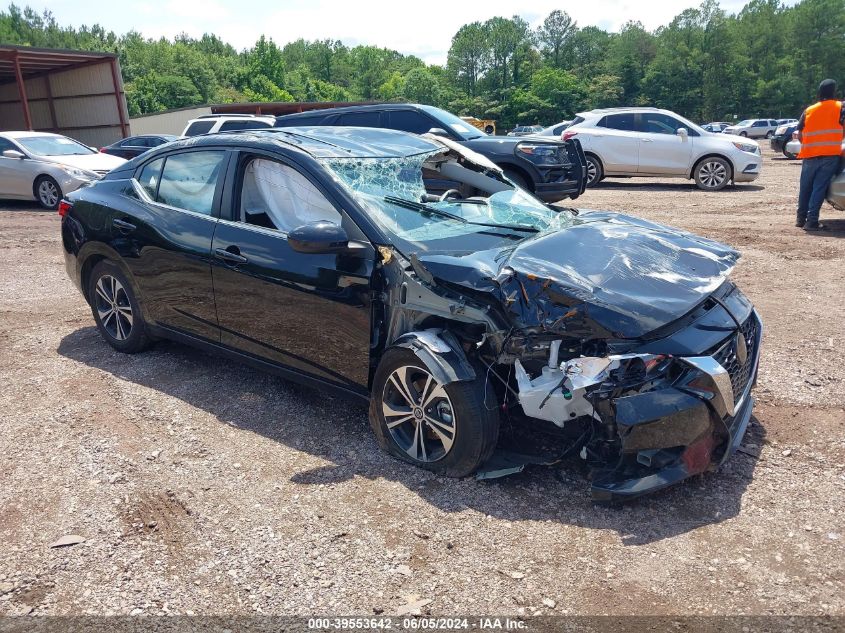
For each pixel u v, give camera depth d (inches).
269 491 126.0
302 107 1469.0
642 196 530.3
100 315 197.6
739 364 125.6
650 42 4749.0
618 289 119.9
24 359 193.6
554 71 4500.5
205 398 166.7
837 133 345.4
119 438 146.6
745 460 134.5
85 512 119.6
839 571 101.7
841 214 412.5
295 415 157.5
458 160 180.9
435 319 129.3
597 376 109.8
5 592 100.0
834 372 176.1
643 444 110.7
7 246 367.9
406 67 6609.3
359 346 137.6
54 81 1262.3
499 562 105.8
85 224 191.3
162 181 178.9
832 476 127.9
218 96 4296.3
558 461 123.5
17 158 510.9
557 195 403.2
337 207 142.6
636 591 99.0
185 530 114.6
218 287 160.6
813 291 251.3
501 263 126.7
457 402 122.2
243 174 160.7
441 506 120.3
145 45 4527.6
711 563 104.5
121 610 96.3
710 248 142.9
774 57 4303.6
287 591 100.0
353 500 122.7
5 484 128.6
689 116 4468.5
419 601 97.7
